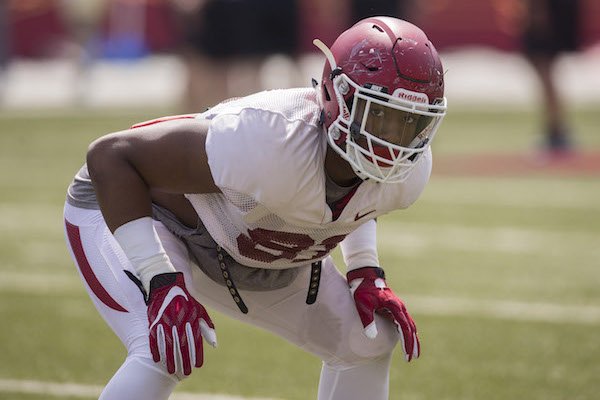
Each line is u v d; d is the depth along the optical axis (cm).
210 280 1055
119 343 1617
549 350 1574
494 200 2856
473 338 1636
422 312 1783
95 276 1006
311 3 6894
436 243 2334
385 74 884
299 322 1055
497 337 1641
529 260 2169
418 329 1684
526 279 2012
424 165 993
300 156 902
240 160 898
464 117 4900
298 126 912
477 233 2441
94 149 942
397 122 897
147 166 934
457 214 2670
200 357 915
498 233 2439
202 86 3894
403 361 1535
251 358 1554
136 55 7256
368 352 1043
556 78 3556
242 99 978
